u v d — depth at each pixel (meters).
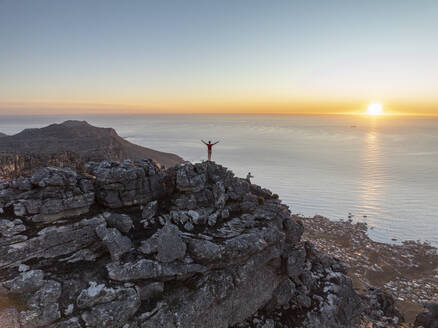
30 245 19.98
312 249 37.28
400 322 39.22
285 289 29.94
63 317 17.73
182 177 27.98
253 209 31.72
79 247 21.91
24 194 22.09
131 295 19.91
